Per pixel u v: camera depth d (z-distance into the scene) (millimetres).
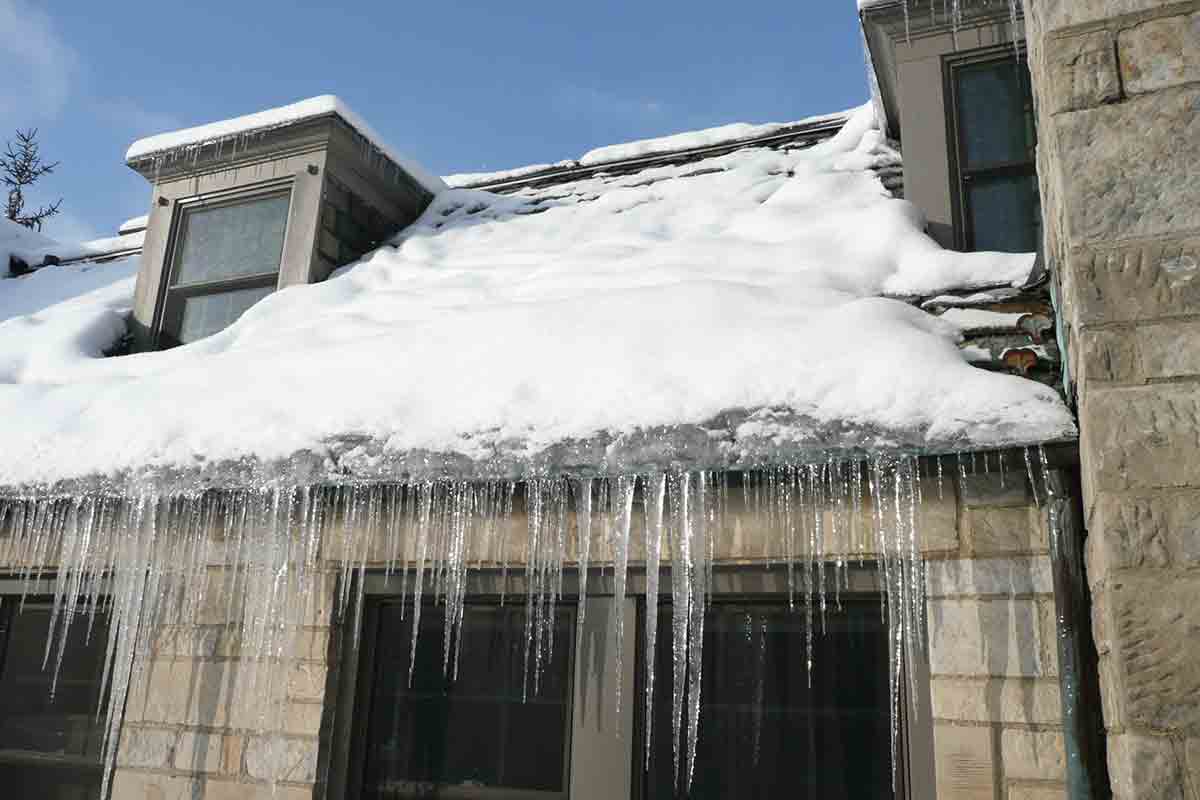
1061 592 3303
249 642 4555
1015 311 4188
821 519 3764
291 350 5129
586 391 3869
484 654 4457
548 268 5648
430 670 4504
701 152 7402
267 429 4336
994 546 3574
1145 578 2395
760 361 3717
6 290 8711
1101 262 2664
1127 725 2311
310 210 6699
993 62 5555
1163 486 2447
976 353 3891
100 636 5332
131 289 7652
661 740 4039
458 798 4285
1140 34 2791
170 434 4555
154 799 4551
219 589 4734
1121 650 2367
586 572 4031
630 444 3635
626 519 3773
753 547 3885
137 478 4465
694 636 3789
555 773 4176
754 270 4938
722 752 3975
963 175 5395
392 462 3992
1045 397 3309
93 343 6551
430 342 4570
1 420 5102
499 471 3814
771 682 3992
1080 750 3170
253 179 6969
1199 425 2467
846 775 3791
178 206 7184
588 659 4113
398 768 4398
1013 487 3604
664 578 4027
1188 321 2553
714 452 3520
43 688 5355
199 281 6922
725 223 5895
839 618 3973
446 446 3934
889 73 5906
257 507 4512
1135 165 2703
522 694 4328
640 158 7629
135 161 7195
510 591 4273
